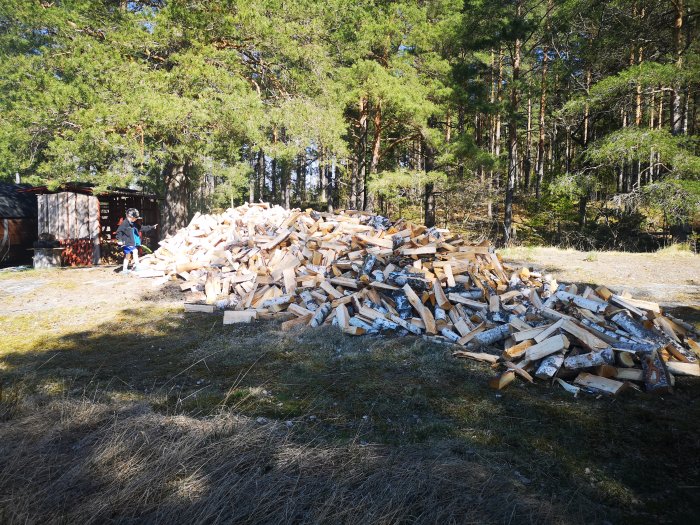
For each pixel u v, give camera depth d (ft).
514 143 64.54
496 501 7.43
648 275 30.37
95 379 13.60
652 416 11.23
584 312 16.30
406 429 10.44
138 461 8.53
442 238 24.86
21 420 10.31
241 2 37.86
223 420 10.21
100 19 37.09
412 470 8.18
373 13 57.93
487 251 23.72
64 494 7.63
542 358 14.12
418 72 61.16
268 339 17.49
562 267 33.60
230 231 31.37
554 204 66.23
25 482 7.94
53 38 35.42
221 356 15.74
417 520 6.93
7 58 34.60
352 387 12.97
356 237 25.12
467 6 60.49
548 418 11.10
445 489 7.70
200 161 39.04
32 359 15.60
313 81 43.93
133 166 37.35
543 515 7.22
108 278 30.71
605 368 13.20
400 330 18.11
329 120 41.88
